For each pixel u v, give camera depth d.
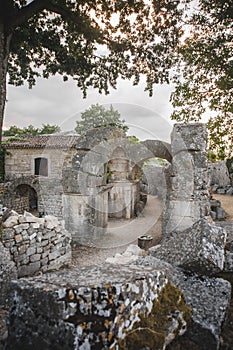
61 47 5.17
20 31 4.55
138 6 4.10
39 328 1.31
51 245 4.86
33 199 13.66
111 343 1.21
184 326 1.55
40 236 4.57
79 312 1.26
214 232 2.43
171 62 5.16
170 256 2.54
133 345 1.28
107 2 4.05
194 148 6.23
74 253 6.40
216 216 8.99
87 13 4.23
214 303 1.81
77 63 5.39
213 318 1.65
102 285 1.38
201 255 2.20
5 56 3.79
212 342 1.51
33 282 1.48
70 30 4.78
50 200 8.39
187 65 6.23
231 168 16.09
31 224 4.39
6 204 11.03
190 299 1.83
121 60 5.31
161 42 4.79
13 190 11.25
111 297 1.34
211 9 4.41
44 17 4.67
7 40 3.83
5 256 3.57
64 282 1.45
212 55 5.66
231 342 1.60
